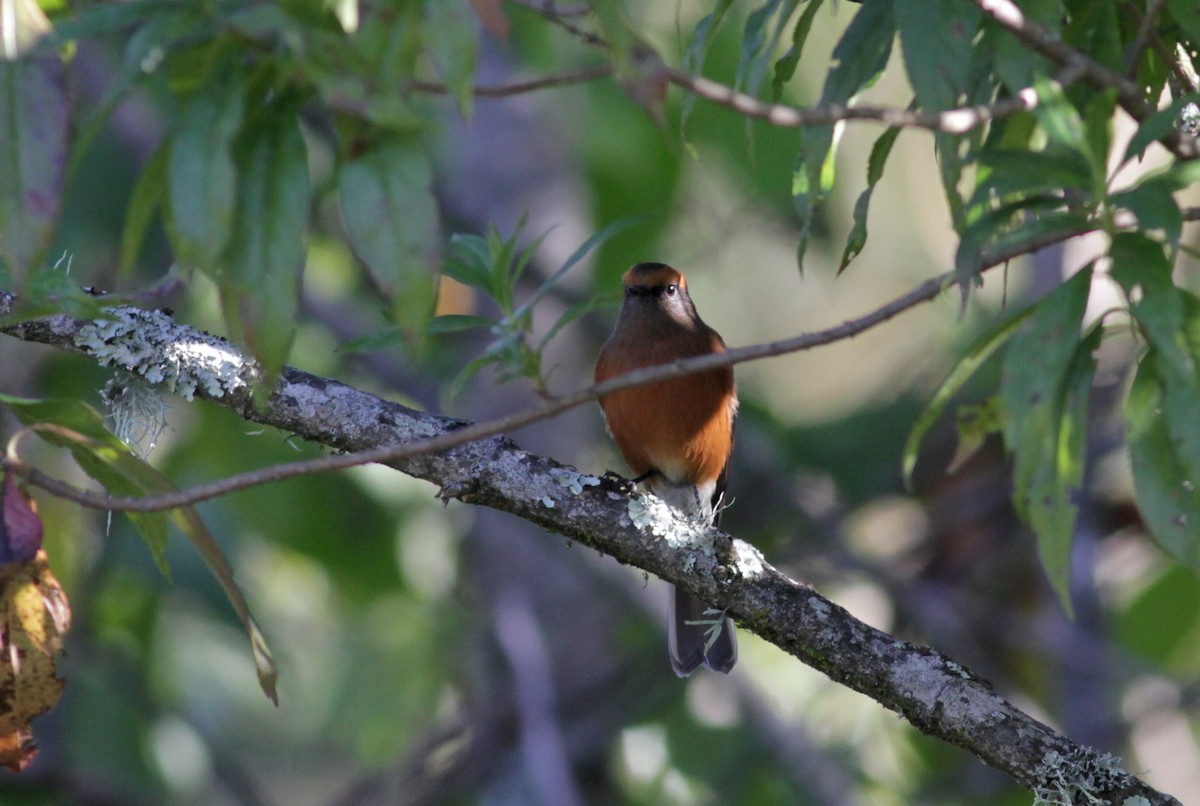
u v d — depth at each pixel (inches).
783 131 539.2
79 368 474.3
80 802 473.7
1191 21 190.7
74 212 474.3
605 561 498.0
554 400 196.9
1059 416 173.5
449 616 555.5
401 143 157.9
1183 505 166.9
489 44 547.5
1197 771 492.4
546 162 550.6
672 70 174.1
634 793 490.6
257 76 157.6
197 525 233.0
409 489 523.2
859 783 479.2
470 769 498.3
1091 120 168.6
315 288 526.3
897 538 559.2
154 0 152.4
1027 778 240.5
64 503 463.8
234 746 560.7
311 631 562.6
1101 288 440.1
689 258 581.6
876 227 655.8
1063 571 170.2
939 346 572.1
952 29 185.2
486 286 209.6
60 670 476.7
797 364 668.1
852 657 254.7
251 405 268.4
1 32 160.4
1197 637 504.1
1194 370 161.9
